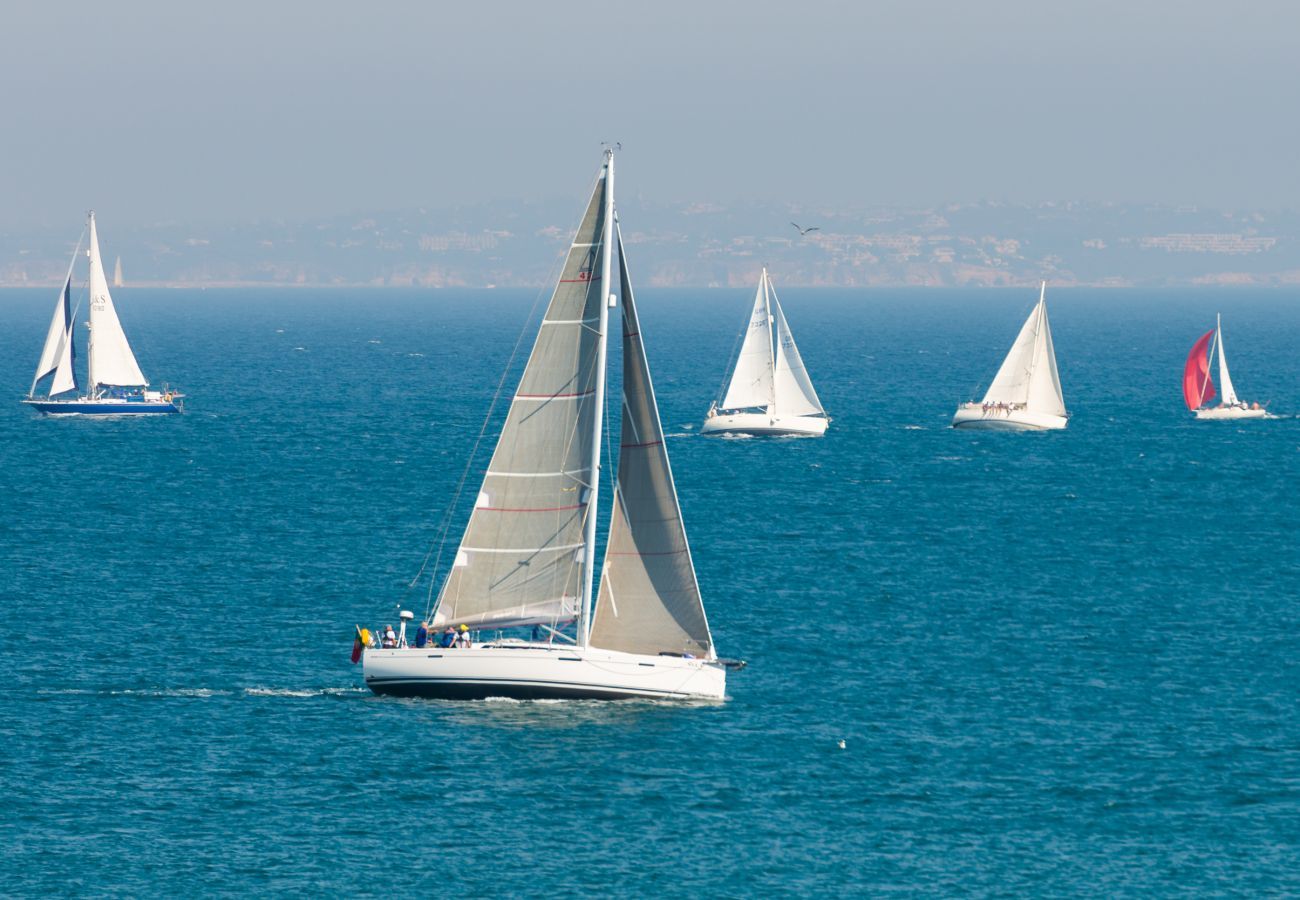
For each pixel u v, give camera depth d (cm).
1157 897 18425
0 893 18188
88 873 18750
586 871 18925
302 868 18925
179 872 18800
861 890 18512
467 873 18850
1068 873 18988
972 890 18562
